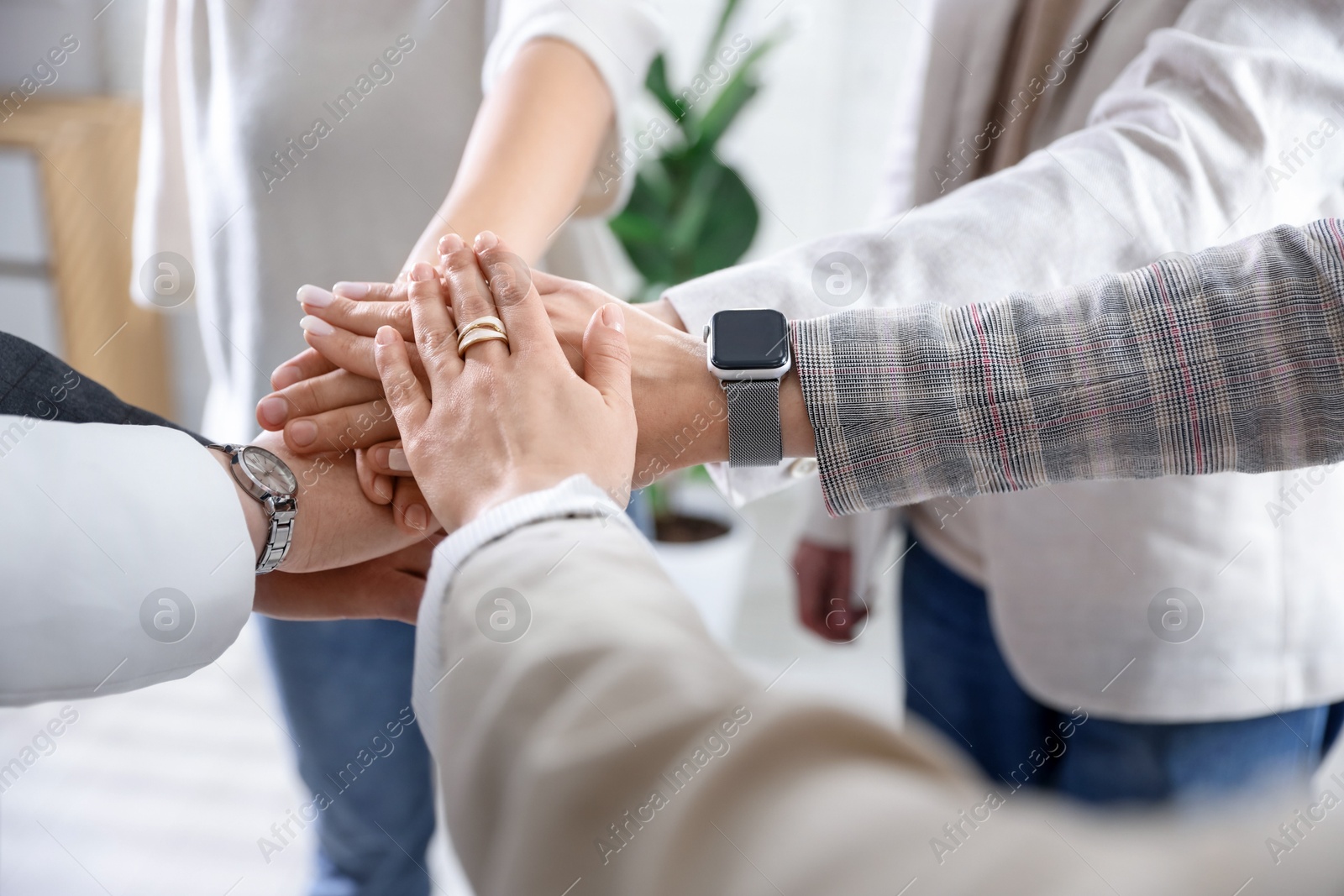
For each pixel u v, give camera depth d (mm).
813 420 587
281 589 682
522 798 294
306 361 720
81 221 1982
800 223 2514
